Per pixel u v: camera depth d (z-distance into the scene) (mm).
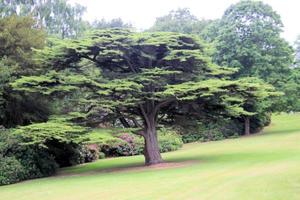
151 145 21031
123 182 14906
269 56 38062
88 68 21312
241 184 12586
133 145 31109
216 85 18344
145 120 21109
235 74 38844
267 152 22797
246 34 38812
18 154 19312
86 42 18562
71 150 24625
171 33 19656
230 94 20469
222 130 37406
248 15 38906
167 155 26625
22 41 22266
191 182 13703
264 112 39500
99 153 29219
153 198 11336
